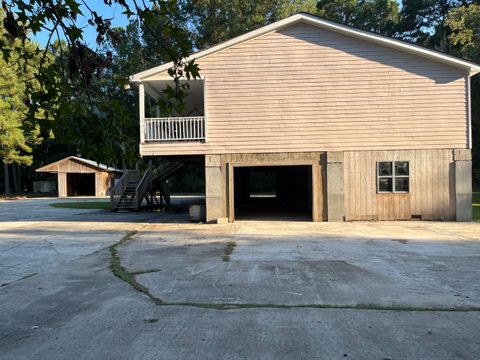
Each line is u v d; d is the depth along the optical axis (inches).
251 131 586.6
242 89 585.6
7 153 1365.7
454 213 577.0
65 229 557.3
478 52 1047.6
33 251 398.3
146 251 386.6
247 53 585.0
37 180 2025.1
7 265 336.2
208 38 1508.4
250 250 379.9
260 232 498.0
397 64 576.1
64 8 106.0
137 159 128.6
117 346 168.2
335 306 215.6
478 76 1272.1
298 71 582.6
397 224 551.8
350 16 1840.6
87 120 114.8
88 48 111.7
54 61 122.9
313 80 581.0
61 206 1005.2
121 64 1375.5
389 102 577.0
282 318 197.9
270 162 585.0
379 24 1854.1
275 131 585.0
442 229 504.1
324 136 582.2
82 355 160.4
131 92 1456.7
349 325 188.1
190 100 785.6
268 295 236.4
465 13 1093.8
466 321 192.7
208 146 590.2
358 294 237.1
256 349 162.9
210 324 191.3
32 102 113.8
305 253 362.3
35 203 1159.0
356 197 584.1
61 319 203.3
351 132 580.7
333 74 580.4
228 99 586.9
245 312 207.5
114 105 122.0
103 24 111.6
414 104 575.5
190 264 323.9
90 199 1363.2
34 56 122.6
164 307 218.1
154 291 249.4
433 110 573.6
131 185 876.0
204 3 1441.9
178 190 1825.8
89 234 506.9
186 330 184.4
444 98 572.1
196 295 239.0
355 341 169.8
